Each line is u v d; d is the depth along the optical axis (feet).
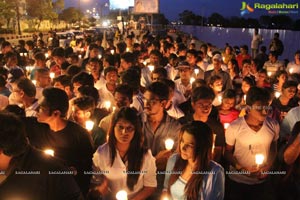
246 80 19.67
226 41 94.32
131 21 158.20
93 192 10.76
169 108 14.90
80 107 13.06
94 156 10.64
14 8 163.84
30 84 14.73
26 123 11.71
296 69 29.04
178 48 36.88
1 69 20.45
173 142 12.21
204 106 13.25
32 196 7.25
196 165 9.34
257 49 57.06
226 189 13.32
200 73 26.35
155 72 19.99
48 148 11.60
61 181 7.50
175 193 9.83
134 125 10.05
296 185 12.77
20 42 41.34
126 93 14.19
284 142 14.44
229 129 12.69
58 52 27.76
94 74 21.08
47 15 207.41
